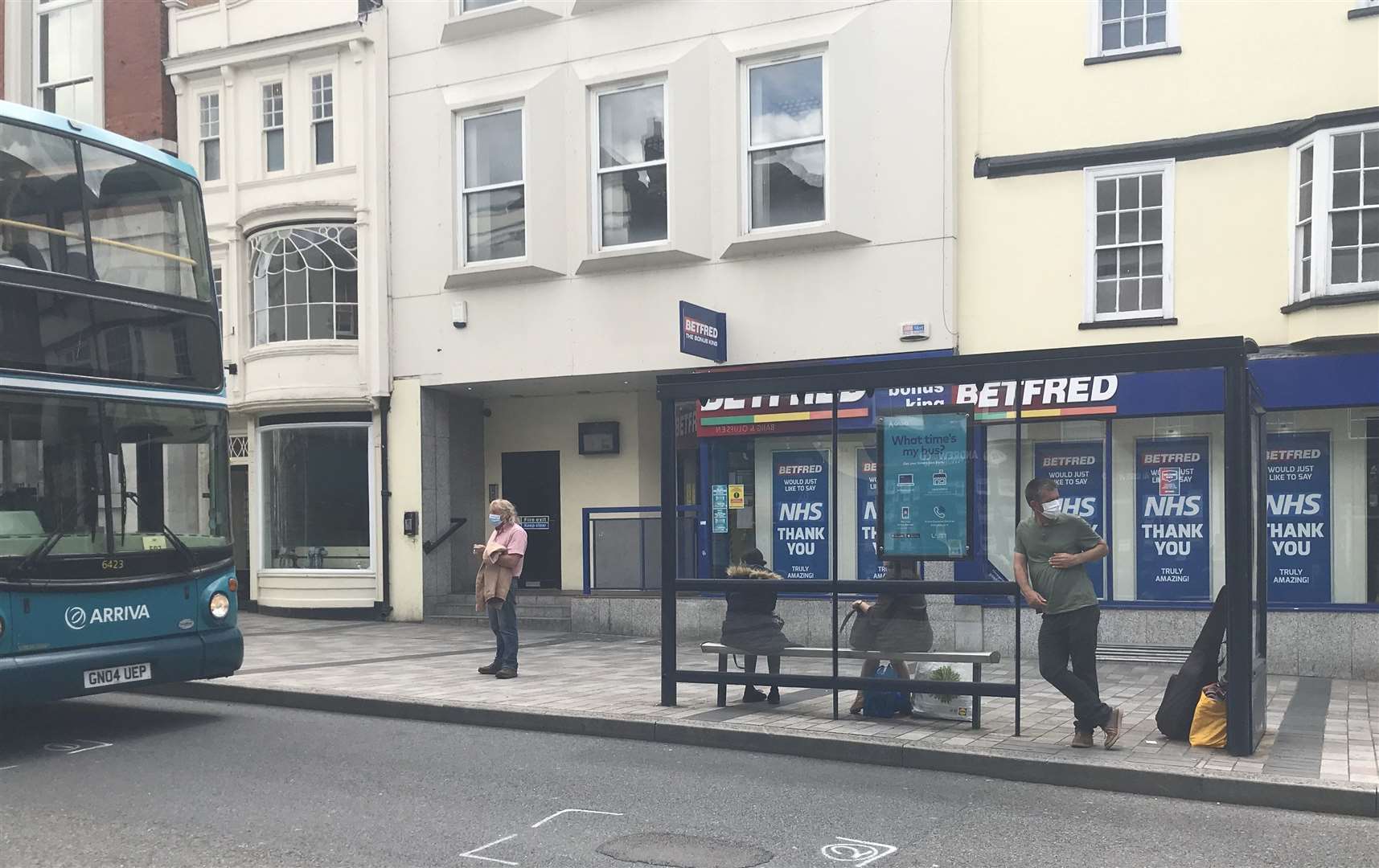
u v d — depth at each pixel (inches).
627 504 692.1
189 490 381.7
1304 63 485.1
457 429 714.2
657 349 612.1
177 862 225.6
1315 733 337.7
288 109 719.7
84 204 357.7
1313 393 465.4
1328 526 470.6
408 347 687.1
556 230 636.7
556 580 713.0
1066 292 524.7
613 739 359.9
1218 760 298.5
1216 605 323.6
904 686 349.4
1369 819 261.9
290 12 720.3
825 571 373.4
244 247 724.7
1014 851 235.3
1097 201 522.0
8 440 330.6
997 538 345.4
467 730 375.2
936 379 344.2
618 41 622.8
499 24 654.5
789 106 581.6
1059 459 512.4
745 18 588.7
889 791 288.2
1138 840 244.1
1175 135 506.6
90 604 345.4
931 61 548.1
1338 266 465.1
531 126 640.4
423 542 682.8
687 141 598.9
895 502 360.2
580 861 226.7
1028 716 366.6
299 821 256.4
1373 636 457.1
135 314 370.0
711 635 385.7
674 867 223.0
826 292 568.4
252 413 722.8
